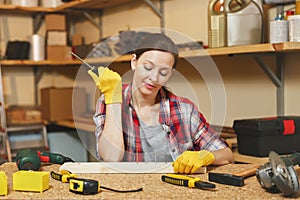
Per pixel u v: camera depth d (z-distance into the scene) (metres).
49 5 3.48
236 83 2.37
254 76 2.25
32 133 3.38
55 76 3.91
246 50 1.80
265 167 1.06
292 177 1.01
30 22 3.79
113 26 3.37
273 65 2.13
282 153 1.82
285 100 2.09
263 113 2.21
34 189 1.06
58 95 3.32
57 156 1.42
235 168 1.33
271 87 2.15
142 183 1.14
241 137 1.86
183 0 2.67
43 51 3.43
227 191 1.06
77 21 3.89
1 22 3.66
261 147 1.77
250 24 1.94
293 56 2.04
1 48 3.67
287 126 1.81
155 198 1.00
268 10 2.12
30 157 1.31
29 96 3.83
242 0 1.98
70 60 3.23
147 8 2.98
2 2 3.44
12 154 3.19
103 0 2.97
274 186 1.05
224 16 1.96
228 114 2.43
